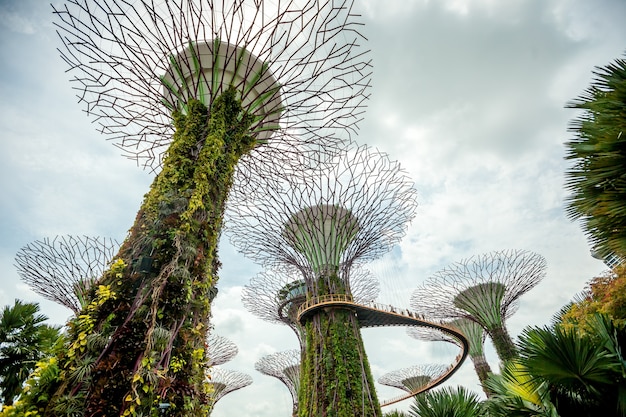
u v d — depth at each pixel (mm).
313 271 21672
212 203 6801
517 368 6102
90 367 4109
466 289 27766
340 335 18828
